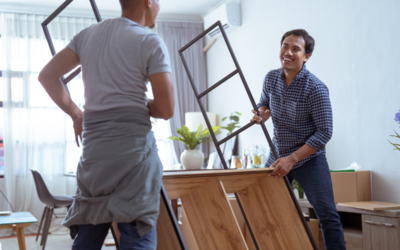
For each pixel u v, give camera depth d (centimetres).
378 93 298
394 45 284
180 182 154
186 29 613
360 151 313
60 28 548
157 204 107
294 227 180
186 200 175
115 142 107
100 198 107
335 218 192
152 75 110
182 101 598
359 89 316
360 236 258
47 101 528
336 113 342
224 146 544
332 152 345
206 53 621
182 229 294
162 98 111
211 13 579
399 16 281
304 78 200
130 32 113
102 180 106
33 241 428
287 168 179
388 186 287
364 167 309
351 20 327
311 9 379
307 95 197
